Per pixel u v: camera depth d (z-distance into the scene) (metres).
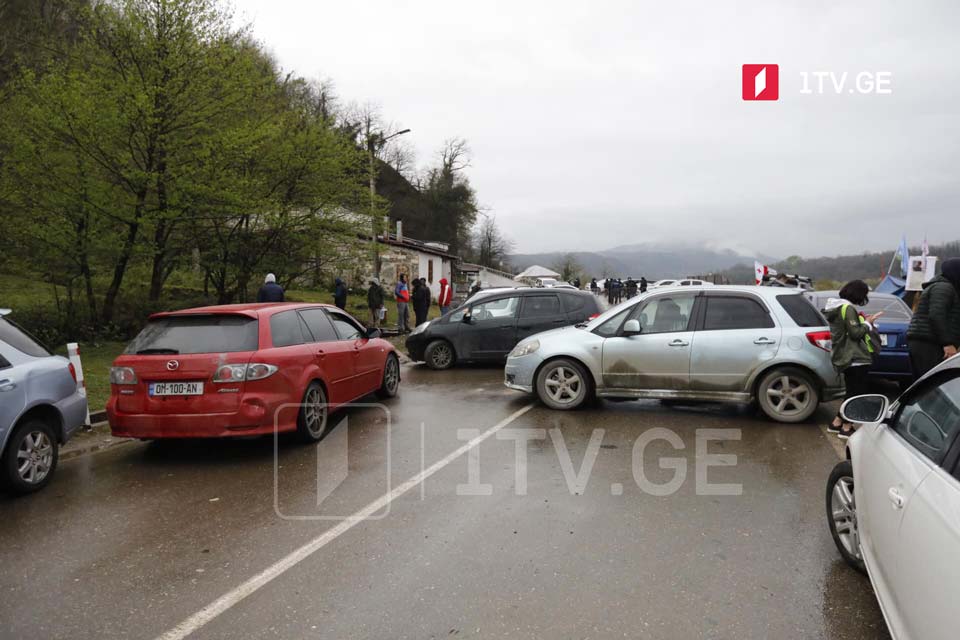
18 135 10.99
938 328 5.98
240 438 6.84
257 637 2.96
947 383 2.84
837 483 3.72
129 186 12.12
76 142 11.27
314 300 23.36
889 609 2.59
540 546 3.92
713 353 7.29
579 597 3.29
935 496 2.31
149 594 3.40
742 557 3.75
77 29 12.98
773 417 7.16
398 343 16.05
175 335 6.05
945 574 2.03
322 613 3.16
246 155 12.66
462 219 64.69
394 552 3.86
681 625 3.02
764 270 24.28
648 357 7.52
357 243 16.14
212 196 12.28
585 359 7.75
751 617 3.09
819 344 6.99
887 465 2.92
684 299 7.65
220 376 5.76
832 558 3.74
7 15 13.97
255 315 6.21
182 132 12.38
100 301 13.56
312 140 14.45
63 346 11.70
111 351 11.72
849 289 6.27
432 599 3.29
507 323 11.84
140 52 11.95
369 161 16.67
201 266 14.70
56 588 3.49
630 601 3.25
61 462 6.15
